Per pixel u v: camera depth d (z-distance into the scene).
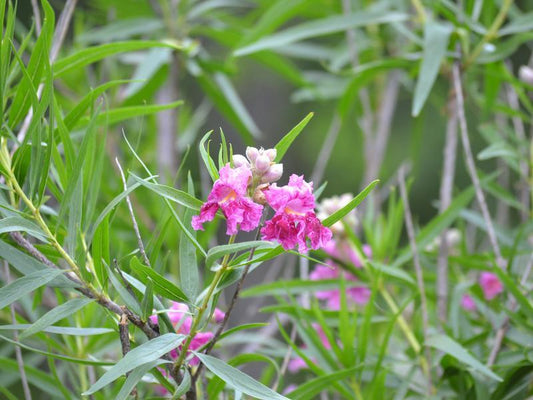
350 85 1.38
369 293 1.23
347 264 1.21
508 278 1.08
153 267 0.95
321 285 1.19
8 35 0.93
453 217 1.19
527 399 1.10
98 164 0.94
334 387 1.07
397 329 1.31
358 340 1.09
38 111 0.90
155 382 0.99
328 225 0.87
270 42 1.33
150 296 0.89
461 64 1.27
